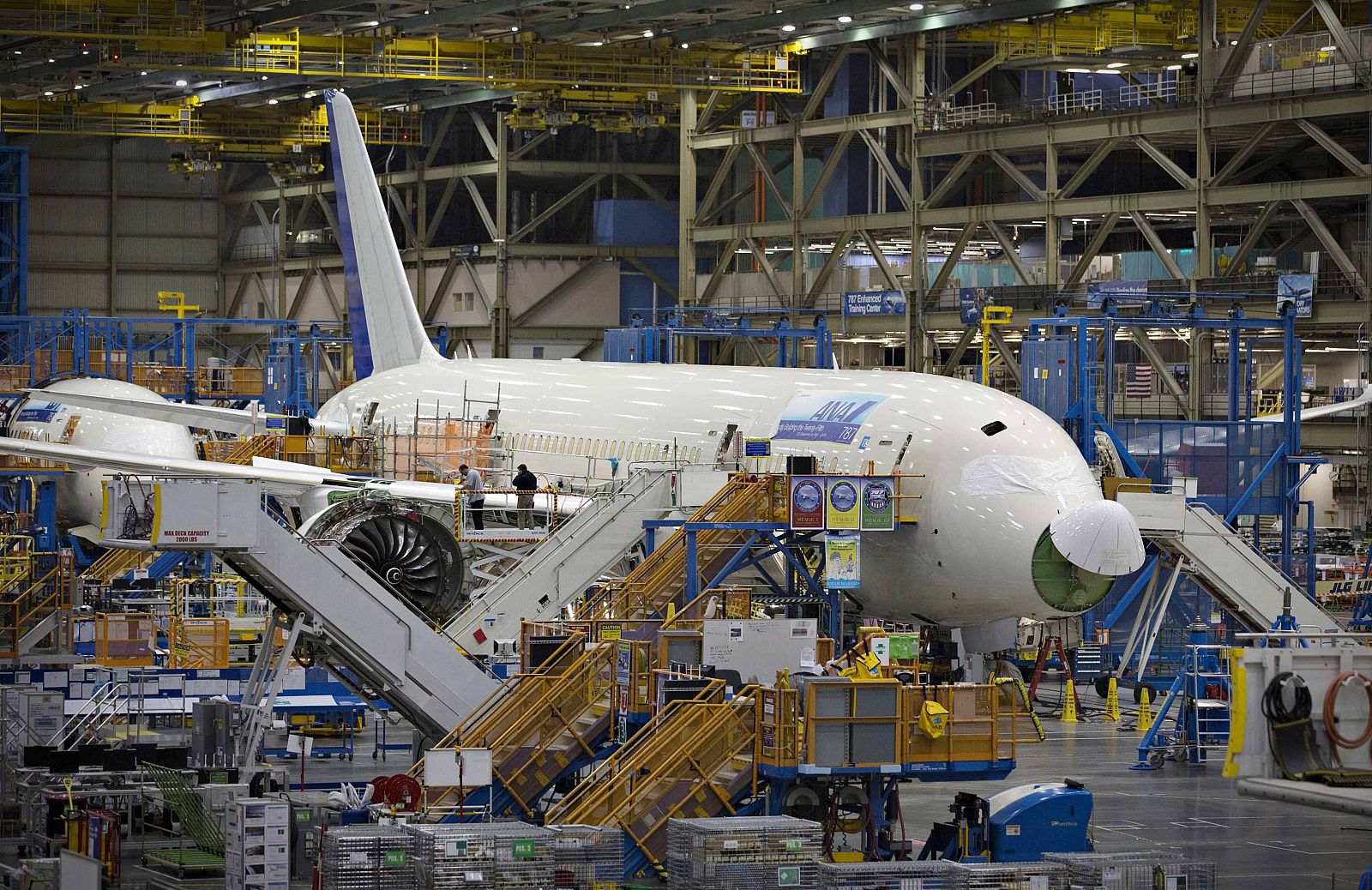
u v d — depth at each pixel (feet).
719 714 133.28
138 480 146.92
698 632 149.18
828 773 128.57
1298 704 100.78
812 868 115.75
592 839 119.96
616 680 150.10
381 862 117.29
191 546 147.43
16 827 147.64
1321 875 138.82
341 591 156.04
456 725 160.56
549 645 158.92
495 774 145.79
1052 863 120.67
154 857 133.80
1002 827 133.49
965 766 131.85
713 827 118.01
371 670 161.99
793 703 129.70
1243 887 134.41
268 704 153.48
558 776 147.43
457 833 118.62
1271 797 95.20
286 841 121.60
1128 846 149.38
